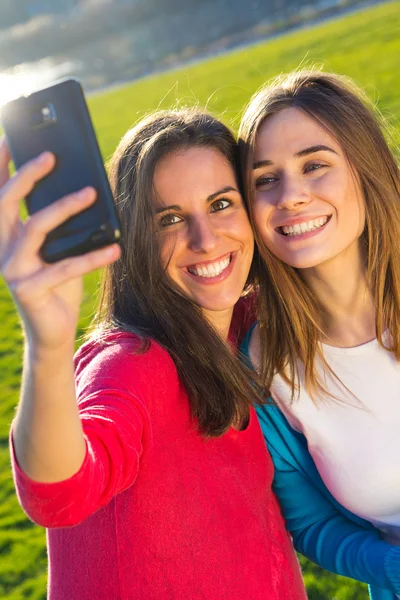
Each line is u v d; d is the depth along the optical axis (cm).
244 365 96
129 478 66
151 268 88
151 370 76
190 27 1490
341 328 99
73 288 54
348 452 97
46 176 56
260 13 1374
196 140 88
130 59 1415
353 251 97
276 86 97
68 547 78
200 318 89
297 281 99
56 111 56
